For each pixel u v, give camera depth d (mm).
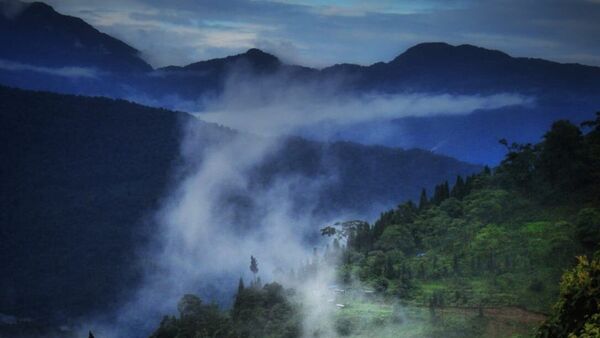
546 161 142875
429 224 149250
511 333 101125
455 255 127625
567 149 141250
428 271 128250
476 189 157625
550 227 128625
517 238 128125
